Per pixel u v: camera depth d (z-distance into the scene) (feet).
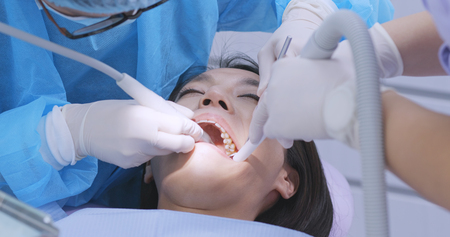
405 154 1.55
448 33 1.51
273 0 4.67
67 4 1.93
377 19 4.53
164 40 4.02
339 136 1.75
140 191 4.68
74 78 3.93
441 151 1.45
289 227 4.00
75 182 3.69
